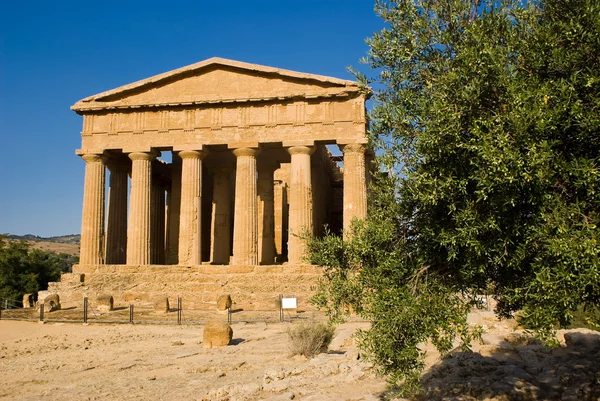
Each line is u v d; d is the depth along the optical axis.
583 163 7.25
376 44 9.95
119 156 46.78
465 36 9.08
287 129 41.25
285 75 41.06
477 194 8.05
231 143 41.97
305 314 31.89
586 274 6.82
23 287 63.62
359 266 9.80
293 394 13.53
